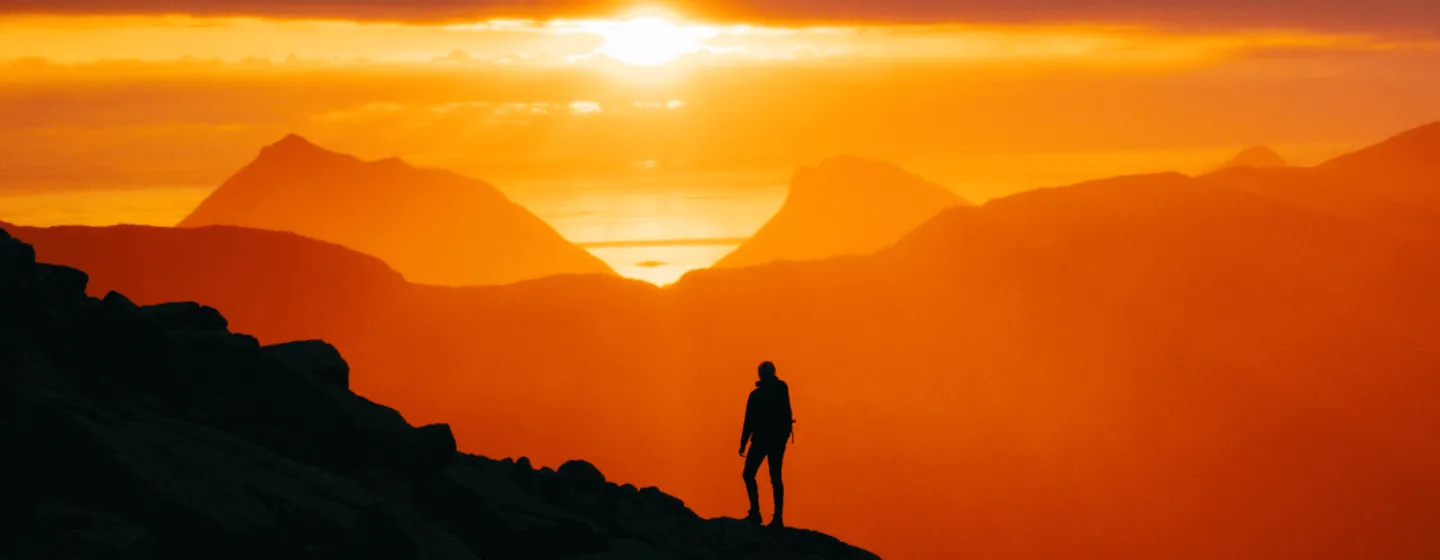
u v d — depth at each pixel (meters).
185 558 9.16
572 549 12.64
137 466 9.62
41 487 9.21
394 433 13.90
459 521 12.46
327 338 128.75
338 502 11.30
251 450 11.76
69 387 11.80
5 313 12.40
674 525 15.05
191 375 13.43
